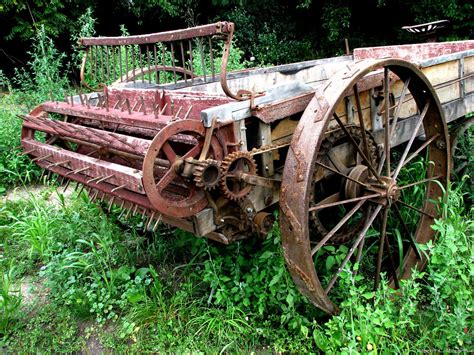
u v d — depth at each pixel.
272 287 2.80
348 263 3.02
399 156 4.18
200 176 2.20
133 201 2.42
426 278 3.19
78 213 4.23
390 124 3.35
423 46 5.27
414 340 2.65
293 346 2.63
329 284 2.60
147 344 2.75
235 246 3.17
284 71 5.19
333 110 2.35
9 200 5.09
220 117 2.34
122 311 3.06
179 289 3.22
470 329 2.59
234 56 7.91
